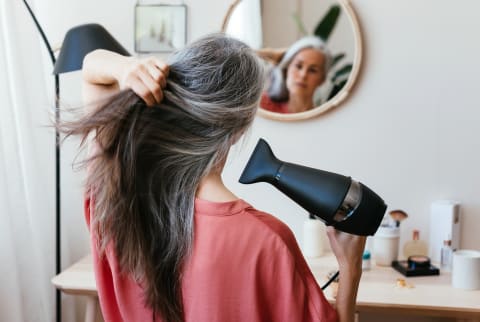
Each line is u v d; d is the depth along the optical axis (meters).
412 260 1.46
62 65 1.36
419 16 1.56
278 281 0.60
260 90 0.64
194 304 0.61
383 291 1.32
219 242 0.59
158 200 0.62
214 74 0.61
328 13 1.58
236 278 0.59
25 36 1.54
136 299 0.67
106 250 0.68
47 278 1.63
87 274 1.44
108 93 0.71
